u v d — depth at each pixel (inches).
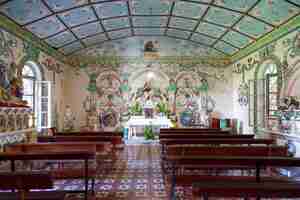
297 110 359.9
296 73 372.2
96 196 238.7
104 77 653.3
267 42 460.1
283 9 358.9
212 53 649.6
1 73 356.2
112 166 355.6
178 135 362.0
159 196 238.4
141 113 622.2
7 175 142.4
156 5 430.0
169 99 650.8
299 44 362.9
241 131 580.1
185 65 652.1
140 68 652.7
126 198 233.6
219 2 396.8
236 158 196.1
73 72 650.8
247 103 553.3
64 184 275.6
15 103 358.9
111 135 420.5
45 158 216.4
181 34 598.9
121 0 403.2
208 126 631.8
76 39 555.2
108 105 649.6
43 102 523.5
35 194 145.4
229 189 153.7
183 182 223.3
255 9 388.8
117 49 646.5
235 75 627.8
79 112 649.0
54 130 485.1
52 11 396.8
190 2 412.5
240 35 503.8
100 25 511.2
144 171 329.1
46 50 525.3
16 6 347.9
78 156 220.4
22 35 420.2
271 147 267.1
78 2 388.8
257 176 197.0
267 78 481.7
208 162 198.7
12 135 347.9
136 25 542.9
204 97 652.7
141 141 579.2
